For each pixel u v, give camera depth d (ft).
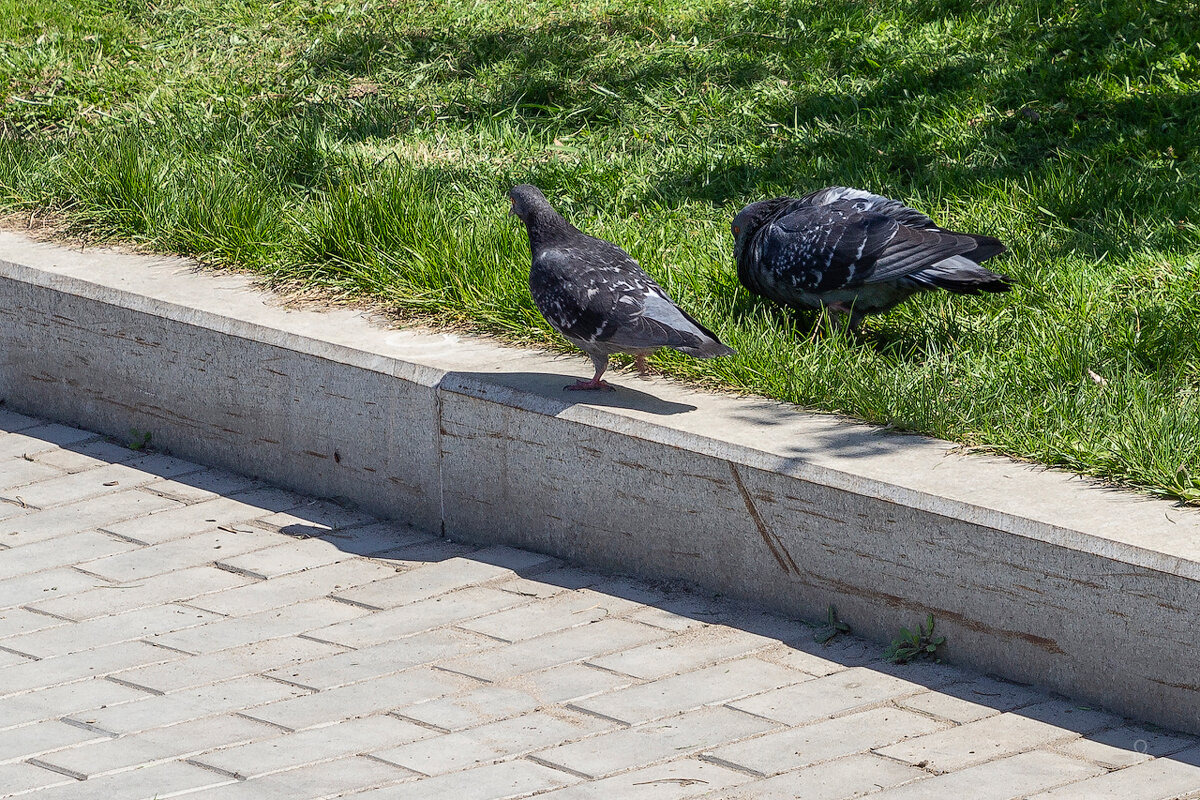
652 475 22.71
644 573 23.30
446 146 37.24
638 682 19.93
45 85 42.06
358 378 25.90
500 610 22.31
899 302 26.91
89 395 30.09
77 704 19.57
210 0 47.52
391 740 18.49
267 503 26.76
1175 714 18.16
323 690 19.88
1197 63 36.91
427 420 25.17
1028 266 28.58
